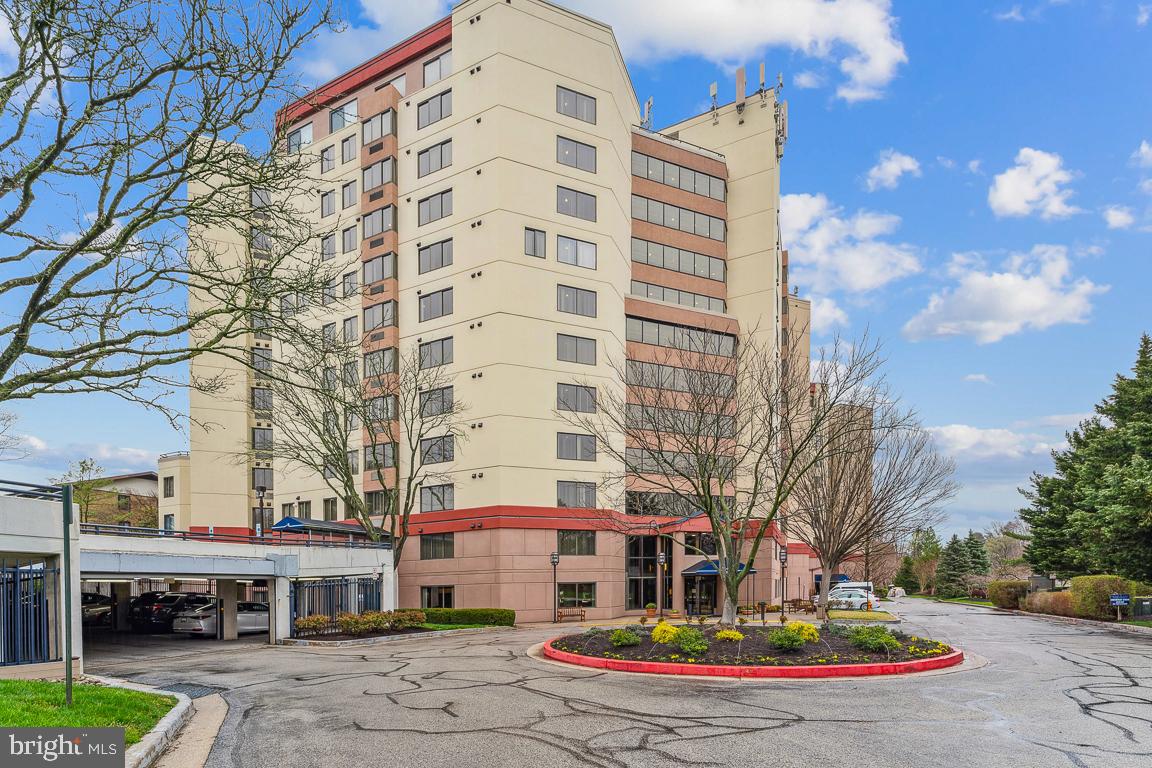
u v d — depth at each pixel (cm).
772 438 2536
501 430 3866
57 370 1388
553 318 4084
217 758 910
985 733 1025
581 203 4256
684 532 4225
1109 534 3222
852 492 2892
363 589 3147
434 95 4325
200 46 1363
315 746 964
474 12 4200
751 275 5253
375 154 4503
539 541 3888
